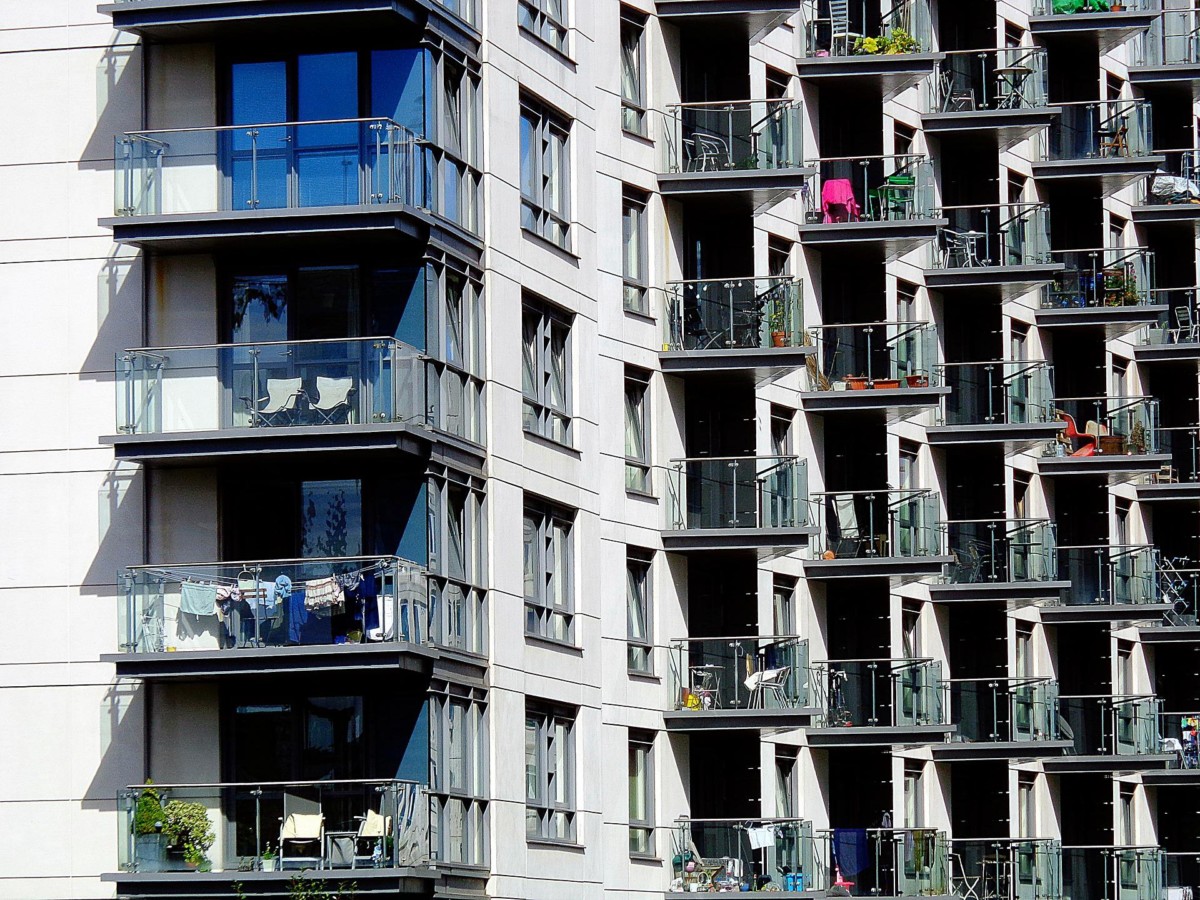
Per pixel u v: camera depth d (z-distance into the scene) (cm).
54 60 3678
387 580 3450
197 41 3662
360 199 3538
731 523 4516
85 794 3538
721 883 4375
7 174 3662
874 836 4716
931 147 5497
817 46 5047
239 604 3472
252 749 3531
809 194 5003
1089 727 5675
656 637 4428
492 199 3819
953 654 5397
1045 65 5566
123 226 3538
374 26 3616
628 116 4522
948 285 5400
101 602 3575
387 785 3409
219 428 3500
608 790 4231
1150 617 5694
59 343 3625
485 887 3644
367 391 3488
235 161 3566
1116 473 5791
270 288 3619
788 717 4447
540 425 3959
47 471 3606
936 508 5028
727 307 4569
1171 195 6303
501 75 3878
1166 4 6519
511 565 3803
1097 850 5459
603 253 4381
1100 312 5791
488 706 3700
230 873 3394
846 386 4956
